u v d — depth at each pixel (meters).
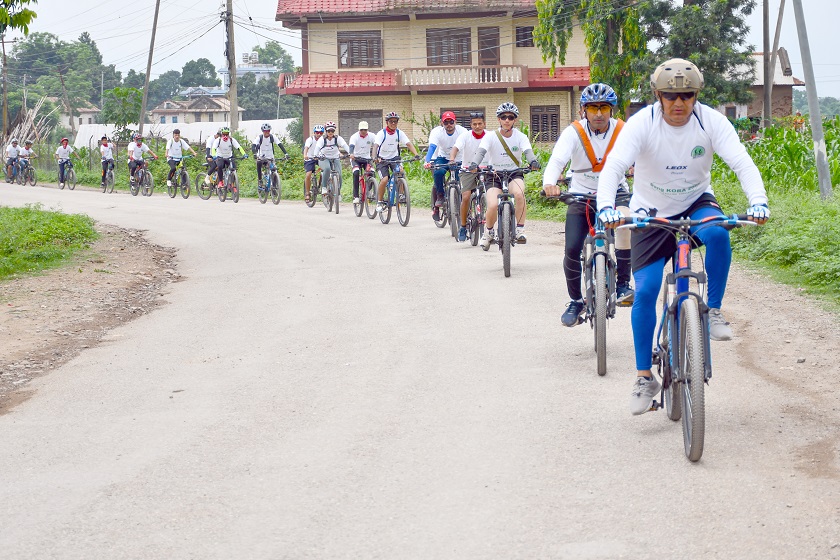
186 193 28.06
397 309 9.61
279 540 4.20
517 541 4.07
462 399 6.32
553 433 5.51
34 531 4.44
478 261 12.52
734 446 5.10
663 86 5.09
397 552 4.02
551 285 10.47
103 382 7.33
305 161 22.48
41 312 10.40
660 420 5.65
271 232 17.69
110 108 43.53
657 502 4.40
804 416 5.55
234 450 5.49
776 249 11.30
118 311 10.54
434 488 4.73
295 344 8.28
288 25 41.00
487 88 39.62
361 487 4.79
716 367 6.75
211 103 115.31
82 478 5.15
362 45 40.91
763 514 4.20
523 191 11.15
